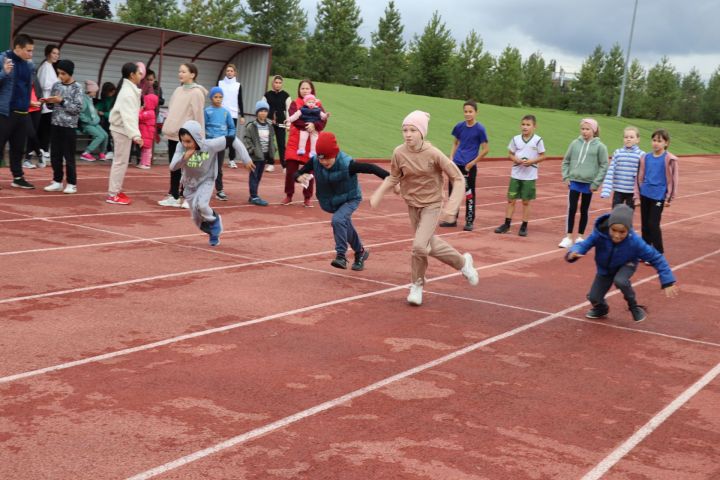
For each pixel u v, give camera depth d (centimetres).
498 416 504
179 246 975
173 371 540
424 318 735
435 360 610
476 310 783
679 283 1016
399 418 488
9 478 378
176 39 1959
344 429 464
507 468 427
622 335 733
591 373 610
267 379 538
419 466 421
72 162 1285
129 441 427
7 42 1541
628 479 425
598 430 493
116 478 385
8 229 982
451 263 788
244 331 646
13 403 467
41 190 1297
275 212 1322
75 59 1819
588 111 8362
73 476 384
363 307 758
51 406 466
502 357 633
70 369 530
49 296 704
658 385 594
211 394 504
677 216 1864
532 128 1296
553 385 574
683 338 738
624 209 729
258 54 2064
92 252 898
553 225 1507
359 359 598
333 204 880
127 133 1220
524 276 977
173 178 1262
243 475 398
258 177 1380
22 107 1255
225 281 816
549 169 3081
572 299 869
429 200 769
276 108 1934
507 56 7594
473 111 1285
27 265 810
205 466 405
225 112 1318
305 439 446
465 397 534
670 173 1127
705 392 584
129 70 1210
